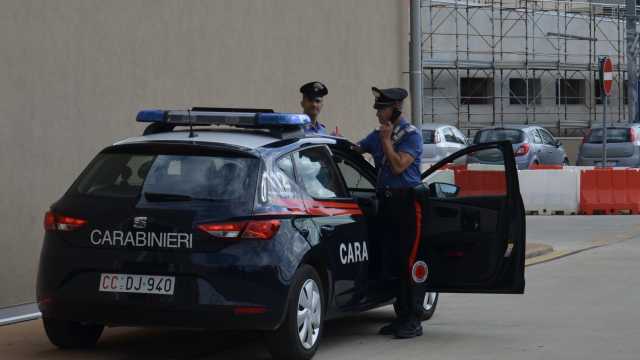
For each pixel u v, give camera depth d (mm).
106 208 11008
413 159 12922
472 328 13781
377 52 23516
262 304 10750
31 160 15383
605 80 36094
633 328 13641
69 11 16031
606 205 34844
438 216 13086
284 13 20859
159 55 17797
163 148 11297
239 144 11312
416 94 21828
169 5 18031
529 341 12797
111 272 10883
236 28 19641
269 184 11148
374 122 23469
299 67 21281
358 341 12852
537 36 66312
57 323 11938
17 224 15164
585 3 74000
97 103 16531
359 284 12477
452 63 63094
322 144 12469
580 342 12688
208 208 10805
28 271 15359
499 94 65562
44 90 15602
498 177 18578
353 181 14078
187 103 18406
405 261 12945
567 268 19969
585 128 69000
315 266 11703
